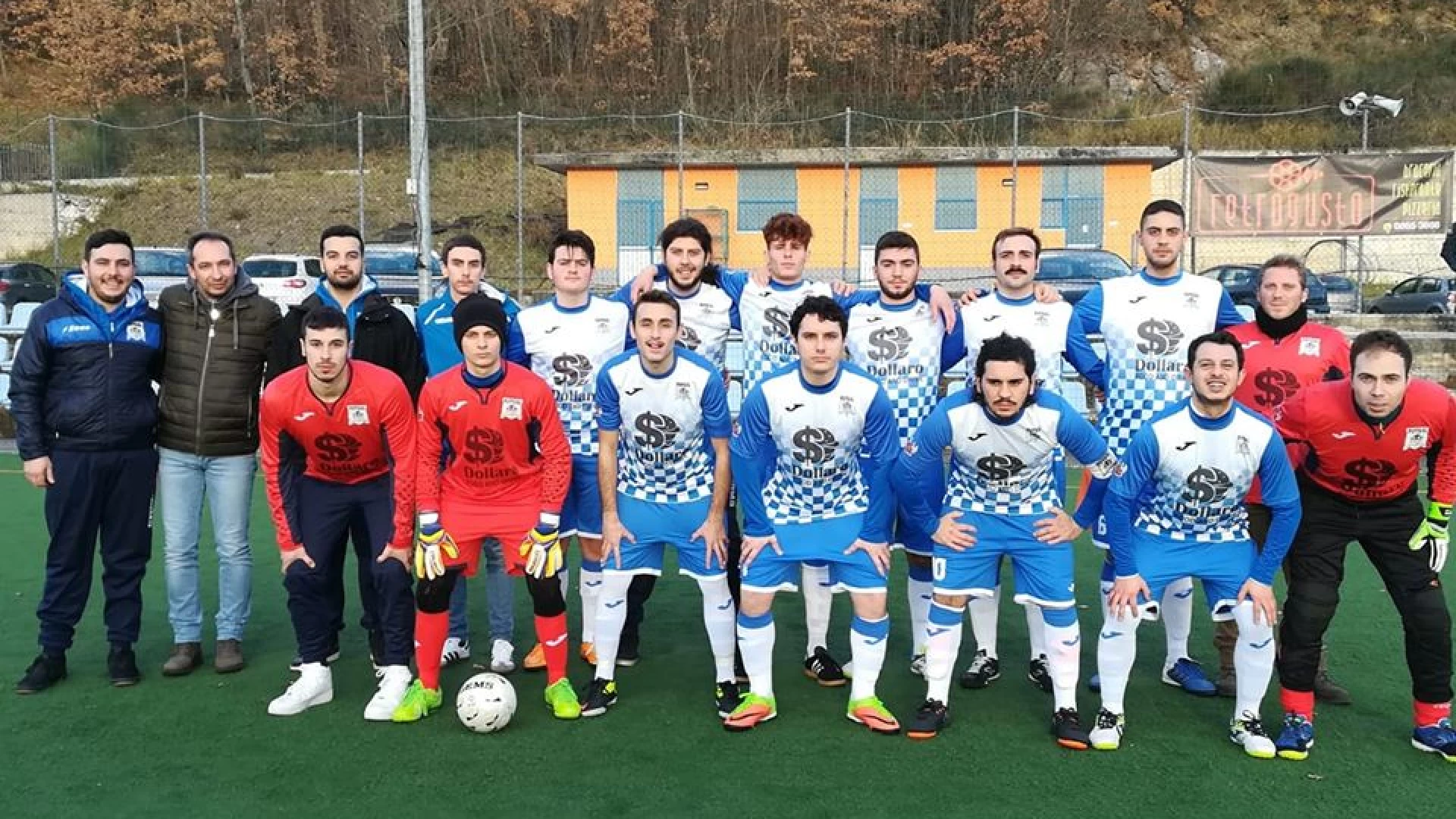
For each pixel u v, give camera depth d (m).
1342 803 3.66
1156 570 4.25
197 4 34.78
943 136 28.16
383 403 4.42
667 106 32.62
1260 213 17.81
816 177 21.12
